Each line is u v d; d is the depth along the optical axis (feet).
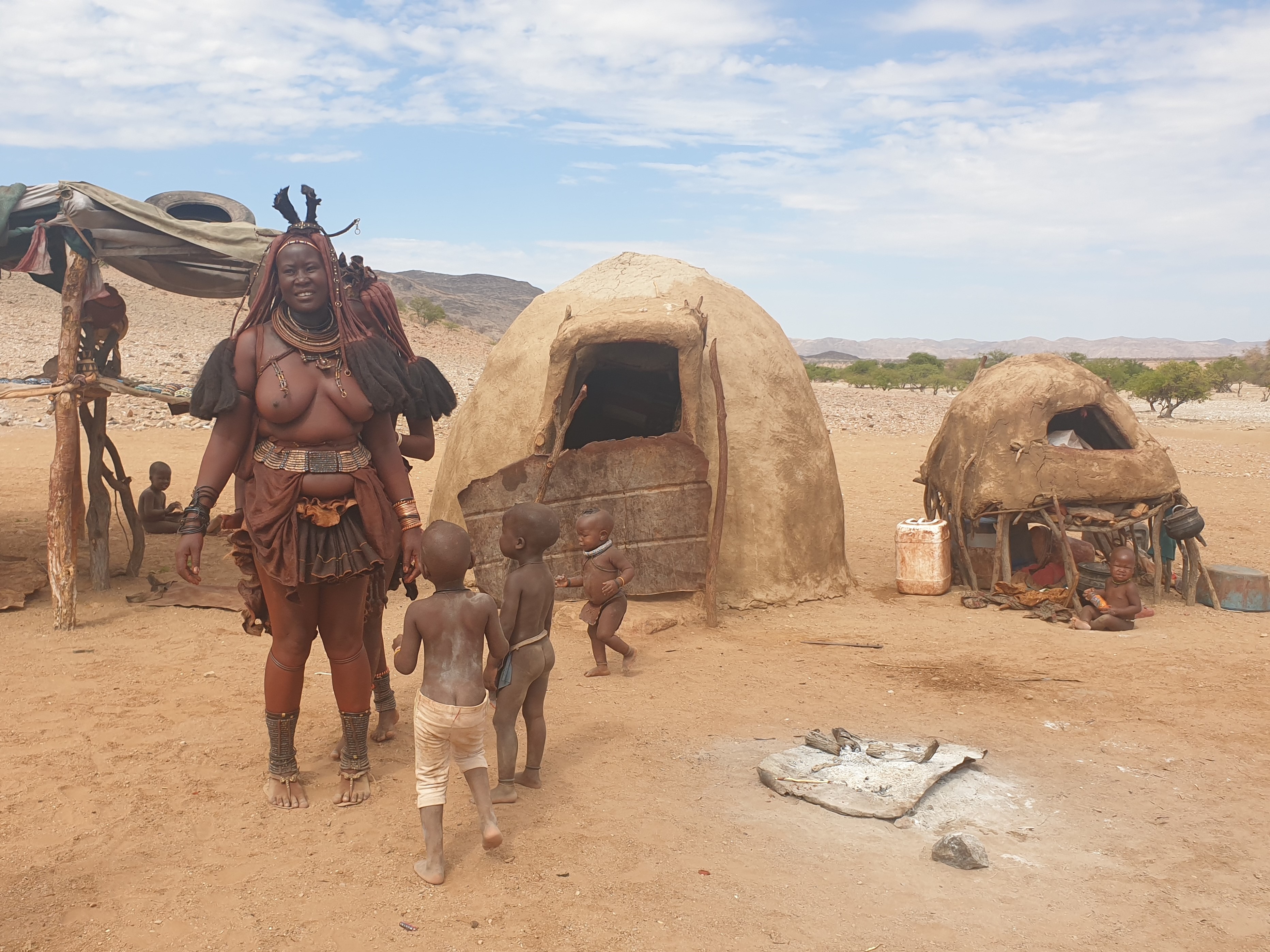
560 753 16.37
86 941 10.48
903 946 10.59
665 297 28.60
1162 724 18.12
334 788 14.87
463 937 10.67
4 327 110.73
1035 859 12.73
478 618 12.73
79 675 20.27
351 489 14.15
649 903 11.41
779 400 28.40
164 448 62.69
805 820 13.83
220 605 26.37
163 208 26.61
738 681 20.59
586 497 25.58
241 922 10.95
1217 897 11.76
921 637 24.54
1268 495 54.39
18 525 36.29
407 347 15.81
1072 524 27.89
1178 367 138.10
